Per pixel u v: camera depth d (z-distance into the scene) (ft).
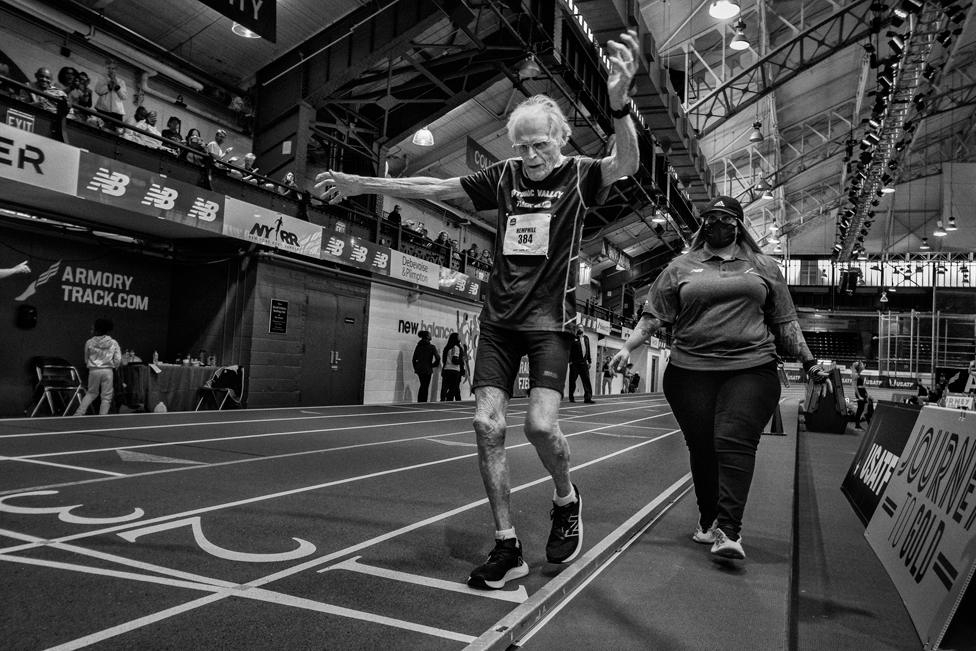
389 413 37.91
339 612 7.57
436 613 7.64
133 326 35.91
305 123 44.62
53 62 34.50
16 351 29.99
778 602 8.60
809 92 85.92
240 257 36.86
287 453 20.17
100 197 27.35
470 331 62.54
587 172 8.81
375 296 47.37
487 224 81.66
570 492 9.37
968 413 9.49
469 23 42.75
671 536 12.15
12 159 24.18
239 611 7.48
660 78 55.01
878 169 92.53
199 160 35.45
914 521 10.25
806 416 40.11
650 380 127.75
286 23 41.55
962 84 102.12
